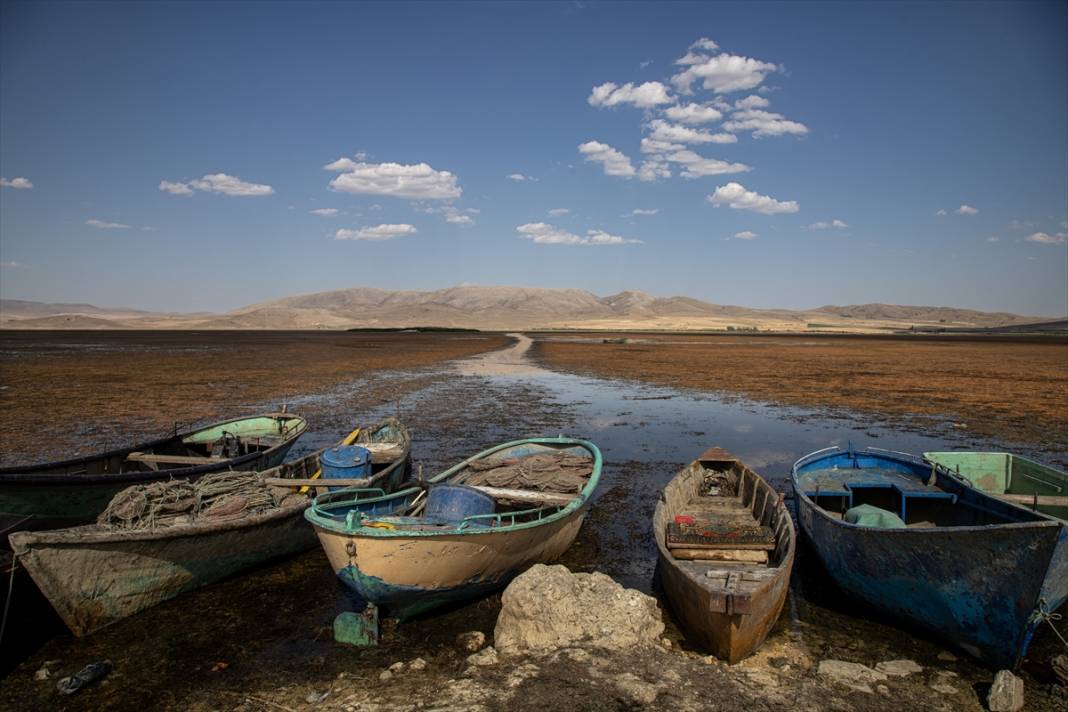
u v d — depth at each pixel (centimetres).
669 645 784
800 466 1213
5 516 973
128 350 6806
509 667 720
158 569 875
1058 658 713
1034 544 666
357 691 687
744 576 834
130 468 1353
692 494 1238
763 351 7125
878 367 4925
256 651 781
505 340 10194
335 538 795
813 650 775
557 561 1072
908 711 645
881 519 966
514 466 1288
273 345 8088
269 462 1434
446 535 806
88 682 707
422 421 2420
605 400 3016
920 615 804
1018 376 4194
